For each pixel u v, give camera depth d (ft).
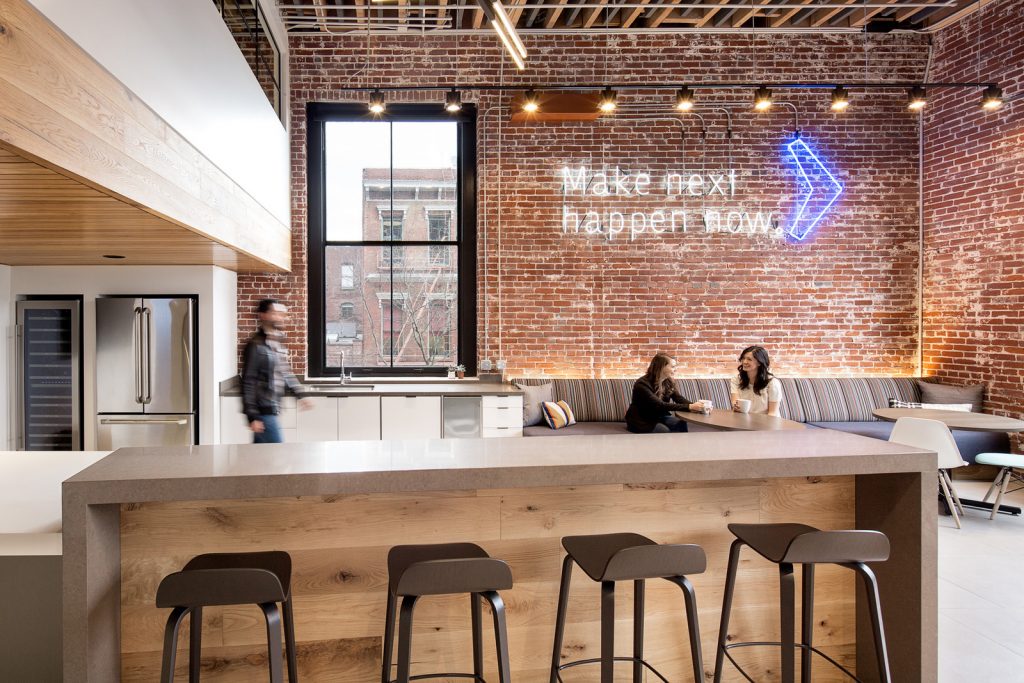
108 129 7.61
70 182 7.29
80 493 5.86
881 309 22.16
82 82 6.96
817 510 8.31
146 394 17.66
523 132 21.08
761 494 8.14
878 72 21.77
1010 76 18.90
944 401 20.01
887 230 22.11
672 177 21.40
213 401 18.01
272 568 6.23
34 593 6.68
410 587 5.46
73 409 17.67
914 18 20.99
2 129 5.48
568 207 21.22
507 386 19.85
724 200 21.61
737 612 8.07
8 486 7.86
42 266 17.63
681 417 15.23
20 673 6.69
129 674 6.89
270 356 13.56
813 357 21.97
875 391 21.30
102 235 11.96
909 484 7.48
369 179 21.40
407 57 20.75
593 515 7.74
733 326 21.76
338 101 20.72
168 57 9.67
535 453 7.28
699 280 21.65
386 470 6.34
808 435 8.66
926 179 21.85
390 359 21.56
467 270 21.47
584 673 7.72
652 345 21.54
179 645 7.00
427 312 21.61
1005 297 19.15
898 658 7.63
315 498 7.20
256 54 16.80
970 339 20.34
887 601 7.82
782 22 20.15
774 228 21.75
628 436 8.52
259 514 7.12
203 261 16.93
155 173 9.14
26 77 5.85
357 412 18.72
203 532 7.02
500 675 5.71
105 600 6.35
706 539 7.99
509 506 7.55
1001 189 19.24
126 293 17.88
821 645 8.29
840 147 21.84
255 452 7.33
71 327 17.78
